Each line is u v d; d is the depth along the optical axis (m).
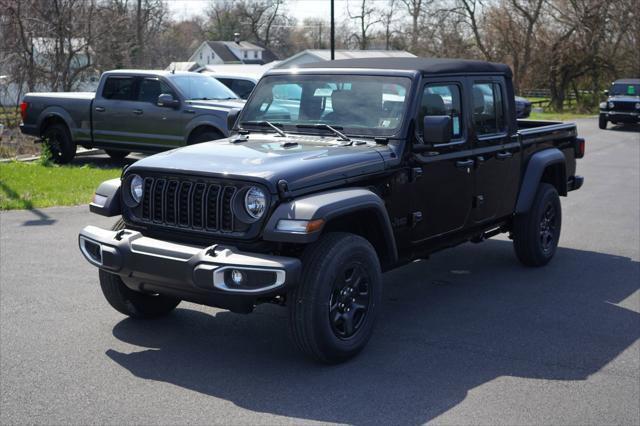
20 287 6.82
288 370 5.06
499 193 7.13
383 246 5.60
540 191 7.85
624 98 29.77
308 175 4.96
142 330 5.81
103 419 4.27
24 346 5.40
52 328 5.79
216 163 5.07
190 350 5.41
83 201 11.00
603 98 51.53
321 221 4.71
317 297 4.84
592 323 6.21
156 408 4.43
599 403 4.64
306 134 6.02
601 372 5.15
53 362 5.12
